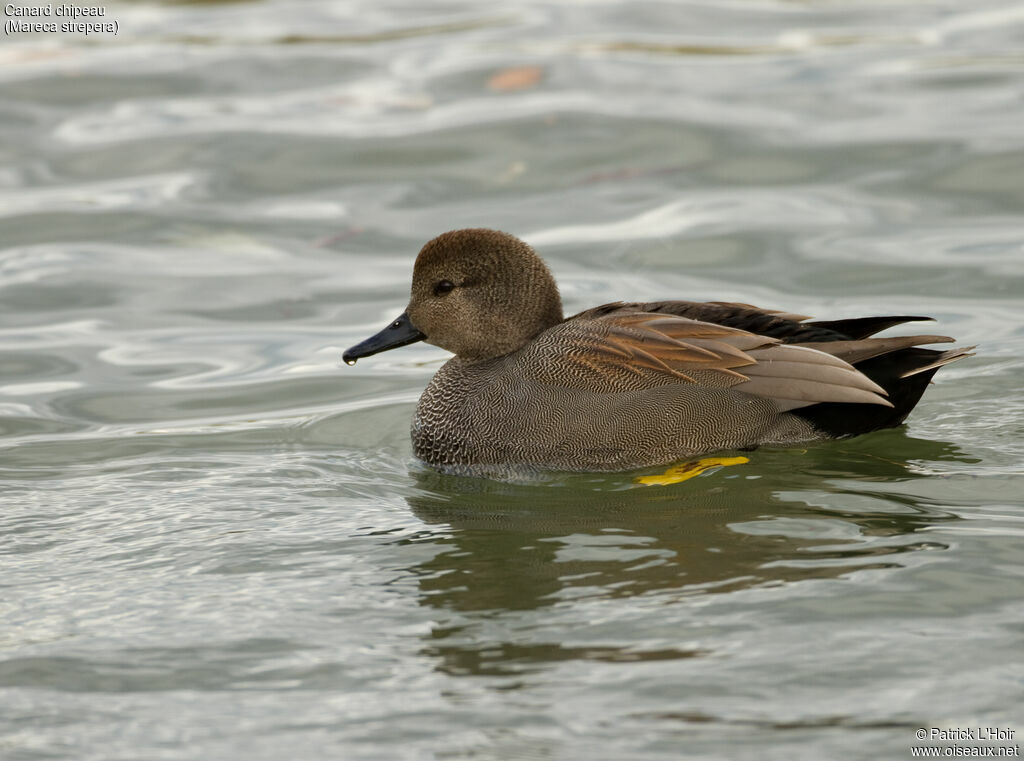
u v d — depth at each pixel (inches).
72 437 529.3
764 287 663.1
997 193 740.0
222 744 295.1
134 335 638.5
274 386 585.9
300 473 487.5
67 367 604.4
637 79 895.1
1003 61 893.8
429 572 384.5
